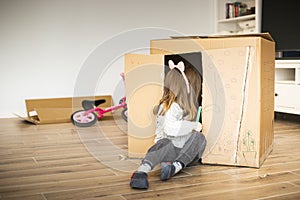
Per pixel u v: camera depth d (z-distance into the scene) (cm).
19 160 199
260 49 175
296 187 152
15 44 367
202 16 446
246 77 178
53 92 382
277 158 197
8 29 363
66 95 387
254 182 159
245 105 179
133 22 410
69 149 223
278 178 164
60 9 379
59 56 382
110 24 400
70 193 148
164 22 425
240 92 179
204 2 445
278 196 142
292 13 339
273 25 365
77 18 386
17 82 369
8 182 162
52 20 378
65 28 382
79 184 158
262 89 180
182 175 170
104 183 159
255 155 178
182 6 433
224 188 152
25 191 150
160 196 144
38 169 181
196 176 168
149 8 416
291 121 318
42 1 373
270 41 197
